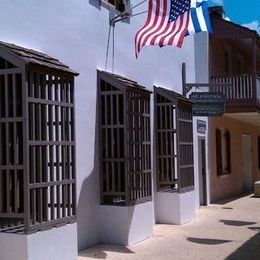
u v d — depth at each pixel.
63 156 7.96
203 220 14.00
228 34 18.53
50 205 7.59
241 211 16.16
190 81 16.25
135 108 10.59
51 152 7.61
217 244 10.59
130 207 10.23
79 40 9.77
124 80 10.70
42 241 7.26
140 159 10.74
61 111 7.96
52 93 7.89
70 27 9.48
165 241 10.75
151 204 11.22
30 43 8.30
